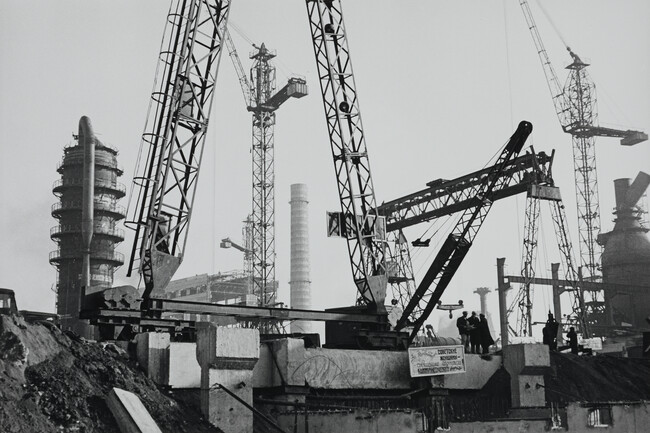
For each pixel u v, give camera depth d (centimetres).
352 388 2562
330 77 3472
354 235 3397
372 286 3319
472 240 4059
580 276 8250
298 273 11925
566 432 1933
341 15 3581
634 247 10112
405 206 6406
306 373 2462
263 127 9606
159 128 2822
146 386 1956
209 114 2967
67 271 7181
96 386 1800
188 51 2877
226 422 1955
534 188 5291
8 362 1656
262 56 9844
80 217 7281
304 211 12181
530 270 7781
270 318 2861
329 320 3066
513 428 1894
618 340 7738
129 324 2500
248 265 11869
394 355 2694
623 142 10312
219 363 1972
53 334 1922
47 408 1608
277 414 2177
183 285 12469
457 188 5928
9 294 2364
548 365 2761
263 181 9425
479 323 3150
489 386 2819
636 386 3222
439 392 2658
